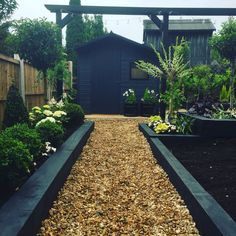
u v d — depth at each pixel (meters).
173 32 22.08
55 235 3.12
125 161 6.30
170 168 4.81
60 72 10.57
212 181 4.19
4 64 7.19
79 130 8.36
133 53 16.25
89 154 6.88
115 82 16.39
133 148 7.54
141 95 16.34
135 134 9.62
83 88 16.45
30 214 2.74
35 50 8.94
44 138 5.55
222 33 10.66
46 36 8.97
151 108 15.06
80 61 16.36
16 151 3.49
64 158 4.96
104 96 16.47
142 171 5.56
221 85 13.99
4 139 3.63
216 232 2.56
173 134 7.80
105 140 8.66
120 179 5.09
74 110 9.30
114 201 4.13
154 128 8.98
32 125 7.29
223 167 4.96
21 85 8.31
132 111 15.23
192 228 3.26
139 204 4.02
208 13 11.39
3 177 3.31
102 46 16.27
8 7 12.98
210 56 21.67
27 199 3.10
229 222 2.66
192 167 5.00
